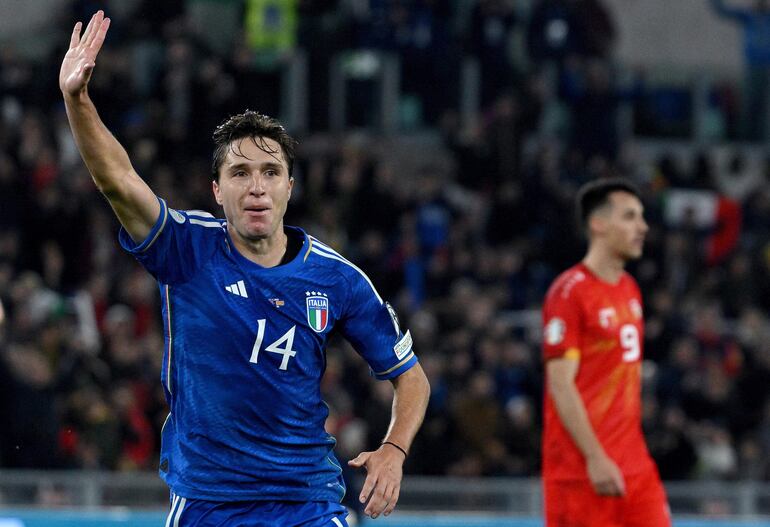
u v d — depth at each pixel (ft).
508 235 187.52
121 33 189.67
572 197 192.34
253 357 56.39
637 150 240.53
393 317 59.93
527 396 157.89
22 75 177.58
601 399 80.84
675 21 244.01
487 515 128.36
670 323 169.48
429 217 182.19
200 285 56.49
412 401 60.34
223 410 56.54
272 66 210.18
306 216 177.27
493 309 168.86
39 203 158.10
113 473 130.82
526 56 214.28
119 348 139.95
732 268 191.01
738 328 181.16
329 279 57.82
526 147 212.84
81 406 132.87
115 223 164.96
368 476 57.88
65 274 158.61
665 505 81.66
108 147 54.80
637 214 82.43
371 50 209.46
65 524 114.11
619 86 214.69
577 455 79.92
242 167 56.24
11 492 121.70
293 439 57.47
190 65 182.70
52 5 210.59
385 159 218.18
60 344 136.05
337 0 208.13
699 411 161.58
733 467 155.84
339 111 222.48
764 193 208.33
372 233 169.58
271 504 57.52
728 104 247.91
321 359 57.98
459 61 208.33
